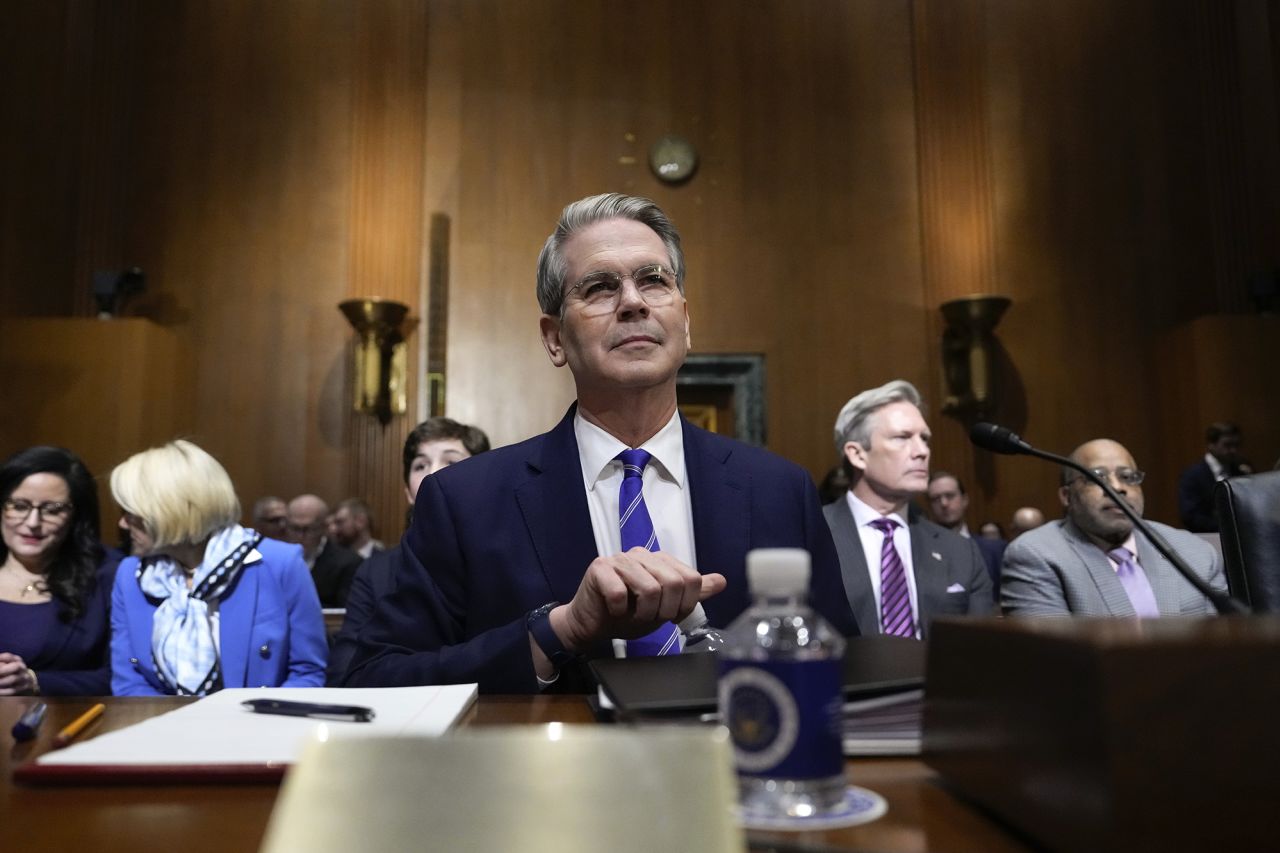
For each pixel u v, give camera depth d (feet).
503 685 4.07
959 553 11.81
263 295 25.04
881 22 26.76
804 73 26.55
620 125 26.13
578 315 5.22
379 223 25.14
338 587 19.30
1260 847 1.54
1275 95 25.57
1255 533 4.10
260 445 24.52
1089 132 26.32
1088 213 26.03
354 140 25.45
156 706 3.72
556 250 5.47
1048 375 25.41
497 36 26.30
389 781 1.38
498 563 4.97
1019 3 26.76
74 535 9.76
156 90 25.48
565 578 4.92
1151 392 25.34
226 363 24.75
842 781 2.06
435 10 26.32
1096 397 25.35
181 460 8.57
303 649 8.64
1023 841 1.84
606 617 3.80
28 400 22.03
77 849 1.85
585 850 1.34
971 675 2.08
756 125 26.32
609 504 5.24
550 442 5.42
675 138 26.09
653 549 4.92
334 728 2.72
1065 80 26.48
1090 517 10.61
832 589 5.28
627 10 26.61
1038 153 26.23
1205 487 21.89
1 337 21.76
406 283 25.02
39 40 23.44
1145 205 26.03
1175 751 1.55
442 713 2.96
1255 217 25.70
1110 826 1.52
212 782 2.34
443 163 25.70
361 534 22.68
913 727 2.56
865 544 11.74
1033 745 1.77
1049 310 25.68
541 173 25.81
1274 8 25.62
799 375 25.49
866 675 2.72
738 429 25.31
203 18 25.86
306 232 25.32
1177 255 25.84
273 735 2.66
